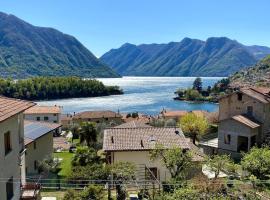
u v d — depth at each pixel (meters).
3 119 19.80
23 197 25.61
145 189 29.30
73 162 51.19
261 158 34.91
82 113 129.50
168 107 178.25
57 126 48.78
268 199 27.36
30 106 25.11
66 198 29.67
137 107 177.00
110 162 40.12
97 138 74.69
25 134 40.81
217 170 32.50
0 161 21.20
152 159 35.56
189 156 33.03
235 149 54.44
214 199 22.00
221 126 56.19
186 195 22.34
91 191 29.98
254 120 55.72
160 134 41.66
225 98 60.78
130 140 40.09
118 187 30.89
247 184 30.05
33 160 41.78
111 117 126.38
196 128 70.25
